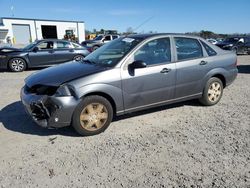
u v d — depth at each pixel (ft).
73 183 10.14
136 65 14.64
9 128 15.31
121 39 17.57
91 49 45.70
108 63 15.20
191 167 11.14
